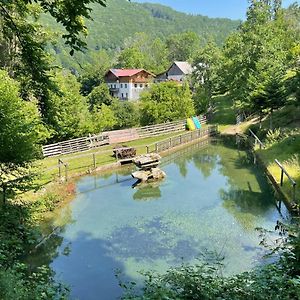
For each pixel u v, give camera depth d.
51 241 13.44
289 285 5.69
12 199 13.01
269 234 13.32
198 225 14.78
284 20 58.50
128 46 129.50
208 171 23.59
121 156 26.08
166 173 23.45
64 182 20.19
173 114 39.44
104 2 6.35
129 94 67.75
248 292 5.70
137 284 10.44
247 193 18.72
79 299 9.72
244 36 39.66
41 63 7.67
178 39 120.88
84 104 35.25
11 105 11.81
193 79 51.44
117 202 17.92
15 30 7.41
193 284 5.92
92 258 12.16
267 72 34.34
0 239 9.10
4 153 11.30
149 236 13.89
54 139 29.52
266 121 33.31
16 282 5.92
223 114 44.44
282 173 17.48
